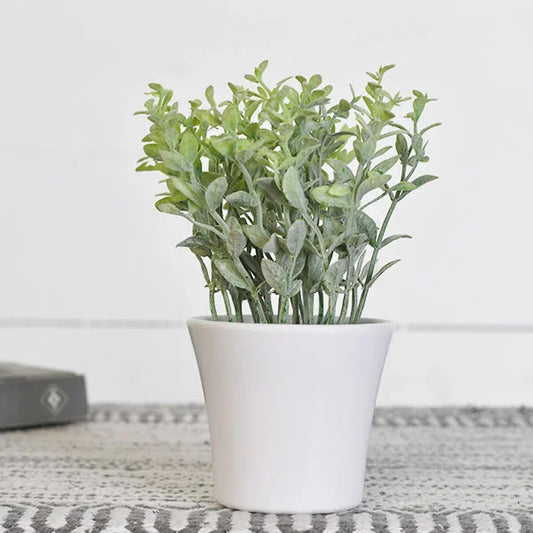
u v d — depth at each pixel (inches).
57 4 66.2
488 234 65.4
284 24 64.9
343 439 39.9
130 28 65.8
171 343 66.4
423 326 65.7
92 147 66.4
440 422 54.2
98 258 66.5
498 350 65.9
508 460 47.2
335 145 40.3
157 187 66.2
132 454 47.9
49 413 52.8
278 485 39.8
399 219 65.3
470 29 65.2
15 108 66.3
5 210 66.6
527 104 65.2
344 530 38.8
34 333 66.6
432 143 65.2
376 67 64.9
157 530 38.9
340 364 39.4
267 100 39.9
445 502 41.6
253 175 39.9
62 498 41.9
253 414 39.6
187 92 65.6
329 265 40.2
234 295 40.9
